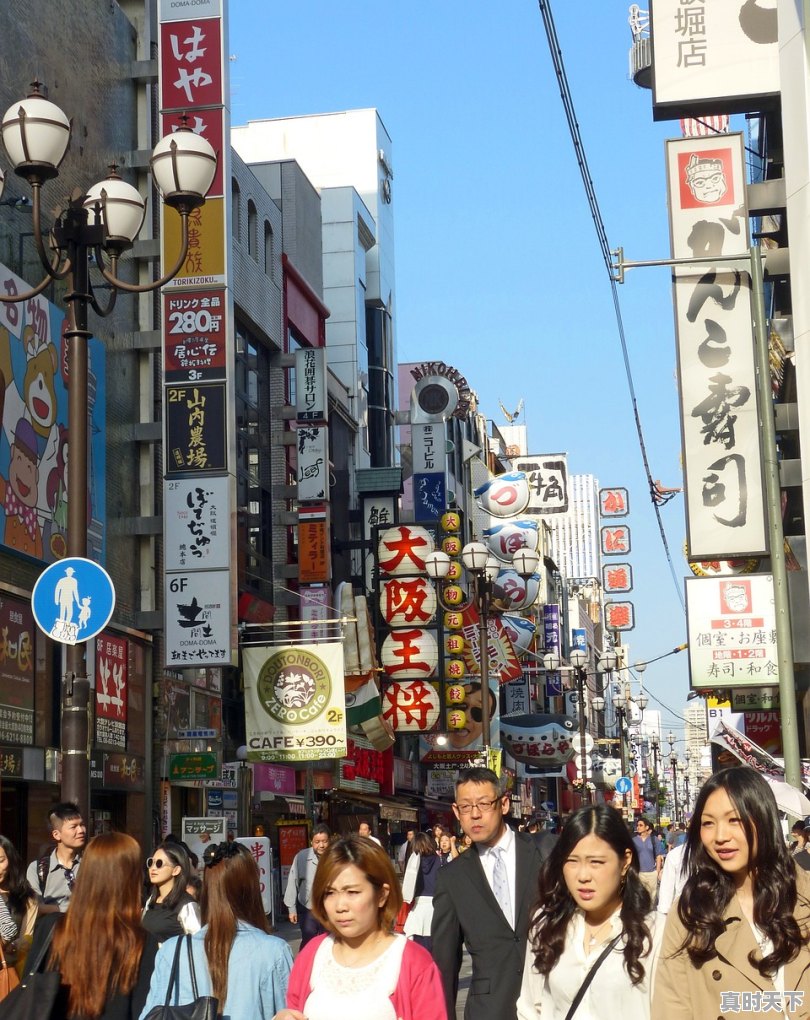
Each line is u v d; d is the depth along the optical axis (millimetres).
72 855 12555
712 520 29812
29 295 14867
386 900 6652
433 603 48844
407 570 49031
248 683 37156
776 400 31344
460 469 88000
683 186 30594
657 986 6109
